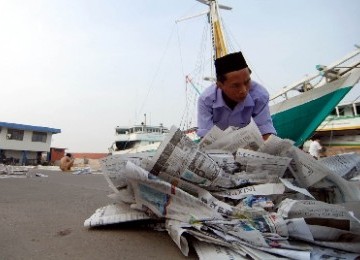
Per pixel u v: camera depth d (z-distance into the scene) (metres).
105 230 1.30
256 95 2.02
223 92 1.99
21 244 1.11
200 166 1.27
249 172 1.36
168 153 1.25
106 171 1.40
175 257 0.96
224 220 1.05
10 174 6.98
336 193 1.29
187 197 1.15
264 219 1.04
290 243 0.99
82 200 2.40
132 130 21.44
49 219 1.58
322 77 5.54
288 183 1.23
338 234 0.99
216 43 10.67
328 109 4.96
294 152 1.33
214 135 1.57
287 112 5.52
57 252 1.02
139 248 1.05
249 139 1.48
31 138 25.36
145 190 1.23
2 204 2.12
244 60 1.78
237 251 0.91
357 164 1.47
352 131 12.52
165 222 1.23
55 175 7.54
